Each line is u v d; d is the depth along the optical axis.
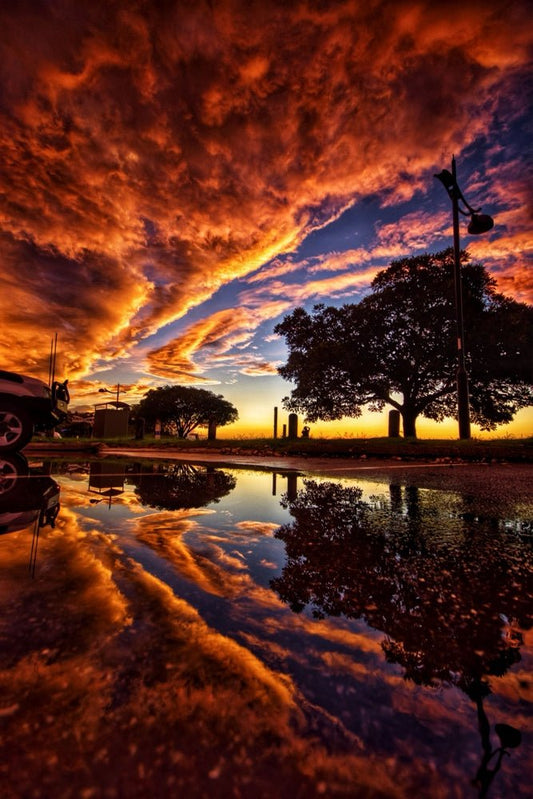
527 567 1.54
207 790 0.54
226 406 38.31
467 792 0.54
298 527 2.17
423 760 0.60
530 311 15.77
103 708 0.67
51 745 0.60
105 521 2.23
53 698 0.69
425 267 17.64
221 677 0.77
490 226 8.77
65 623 0.97
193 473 5.23
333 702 0.72
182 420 37.31
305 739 0.63
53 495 3.22
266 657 0.86
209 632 0.96
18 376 5.36
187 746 0.61
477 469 5.67
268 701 0.71
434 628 1.03
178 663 0.82
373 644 0.94
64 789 0.53
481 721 0.69
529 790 0.55
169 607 1.09
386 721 0.68
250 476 4.83
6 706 0.67
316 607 1.14
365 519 2.39
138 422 16.67
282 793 0.54
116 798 0.52
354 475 4.92
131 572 1.36
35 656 0.82
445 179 8.80
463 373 8.69
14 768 0.56
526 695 0.76
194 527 2.11
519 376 16.19
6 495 3.20
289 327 20.31
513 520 2.37
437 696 0.75
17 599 1.11
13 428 5.21
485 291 17.23
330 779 0.56
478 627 1.04
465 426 8.62
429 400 18.05
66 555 1.54
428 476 4.78
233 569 1.45
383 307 17.77
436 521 2.35
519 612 1.14
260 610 1.10
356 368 17.55
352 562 1.58
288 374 20.50
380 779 0.56
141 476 4.79
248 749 0.61
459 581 1.38
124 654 0.84
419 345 16.98
